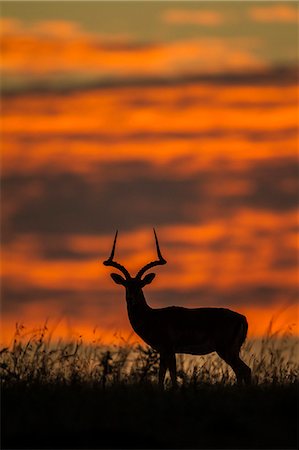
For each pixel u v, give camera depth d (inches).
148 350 2603.3
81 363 2623.0
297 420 2266.2
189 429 2188.7
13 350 2603.3
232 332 3159.5
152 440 2118.6
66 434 2137.1
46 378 2546.8
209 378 2630.4
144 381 2539.4
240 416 2260.1
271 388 2511.1
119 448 2074.3
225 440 2138.3
